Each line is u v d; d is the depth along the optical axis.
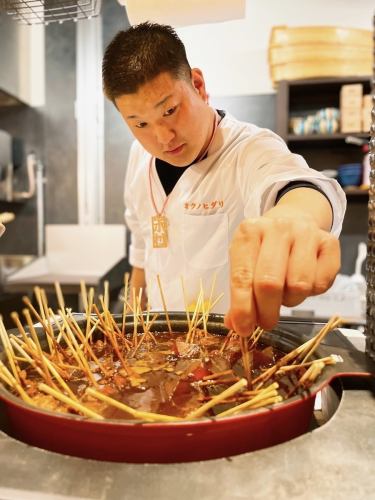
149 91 0.96
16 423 0.56
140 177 1.54
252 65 3.07
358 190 2.66
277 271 0.50
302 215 0.60
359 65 2.64
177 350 0.80
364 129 2.63
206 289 1.42
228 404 0.59
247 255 0.53
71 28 3.18
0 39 2.86
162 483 0.43
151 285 1.56
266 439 0.52
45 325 0.76
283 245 0.52
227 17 1.14
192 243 1.42
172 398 0.61
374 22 0.69
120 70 0.96
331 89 2.84
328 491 0.42
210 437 0.48
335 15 2.97
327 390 0.70
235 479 0.44
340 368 0.65
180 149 1.13
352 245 3.01
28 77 3.24
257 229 0.54
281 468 0.46
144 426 0.46
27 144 3.31
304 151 3.00
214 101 3.12
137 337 0.90
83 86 3.14
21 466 0.46
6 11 1.00
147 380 0.67
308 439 0.51
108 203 3.25
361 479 0.44
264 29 3.03
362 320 2.07
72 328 0.81
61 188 3.29
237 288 0.51
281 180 0.81
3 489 0.43
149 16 1.15
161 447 0.48
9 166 3.01
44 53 3.24
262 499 0.41
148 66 0.94
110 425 0.46
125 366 0.70
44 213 3.31
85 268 3.20
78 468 0.46
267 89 3.07
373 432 0.52
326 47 2.62
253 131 1.38
